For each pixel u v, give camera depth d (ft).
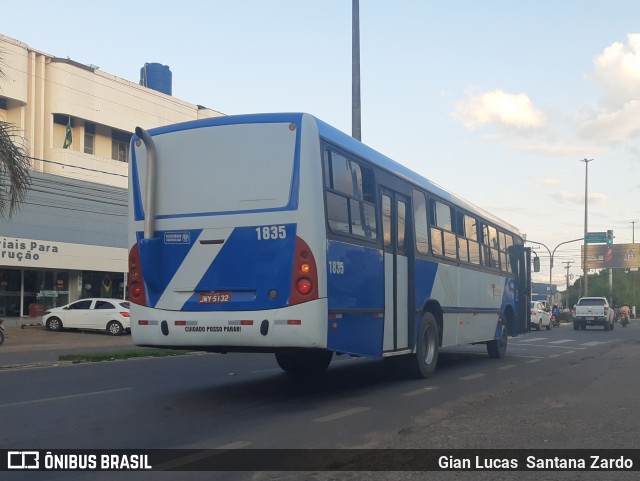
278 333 30.76
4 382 41.24
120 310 96.43
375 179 37.42
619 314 199.41
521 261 68.49
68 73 115.65
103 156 124.67
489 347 61.26
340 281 32.63
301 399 35.29
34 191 101.30
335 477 21.25
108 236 114.73
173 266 32.94
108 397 35.37
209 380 42.60
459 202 50.44
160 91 144.46
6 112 108.99
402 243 40.78
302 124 31.58
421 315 42.98
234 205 32.09
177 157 33.47
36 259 101.40
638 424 29.60
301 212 31.01
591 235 217.77
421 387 40.40
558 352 71.82
